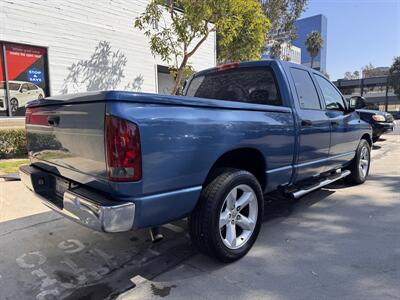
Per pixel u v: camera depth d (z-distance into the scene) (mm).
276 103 3896
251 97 4141
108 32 10297
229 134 2945
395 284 2691
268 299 2537
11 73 8367
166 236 3820
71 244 3617
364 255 3215
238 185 3098
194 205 2785
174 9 10578
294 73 4125
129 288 2770
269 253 3316
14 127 8453
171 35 10484
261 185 3588
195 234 2945
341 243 3508
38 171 3326
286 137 3643
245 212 3330
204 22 9375
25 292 2725
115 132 2264
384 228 3900
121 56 10727
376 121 10750
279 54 26609
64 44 9281
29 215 4449
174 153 2533
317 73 4699
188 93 4898
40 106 3184
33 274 3004
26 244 3615
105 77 10352
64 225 4137
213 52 14086
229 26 9070
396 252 3264
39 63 8852
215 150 2842
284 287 2697
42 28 8781
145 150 2357
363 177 6012
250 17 10617
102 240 3717
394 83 49781
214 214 2883
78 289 2768
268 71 4016
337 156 4891
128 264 3184
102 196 2473
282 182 3760
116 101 2279
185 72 9812
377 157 9055
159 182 2477
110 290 2750
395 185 5891
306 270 2961
